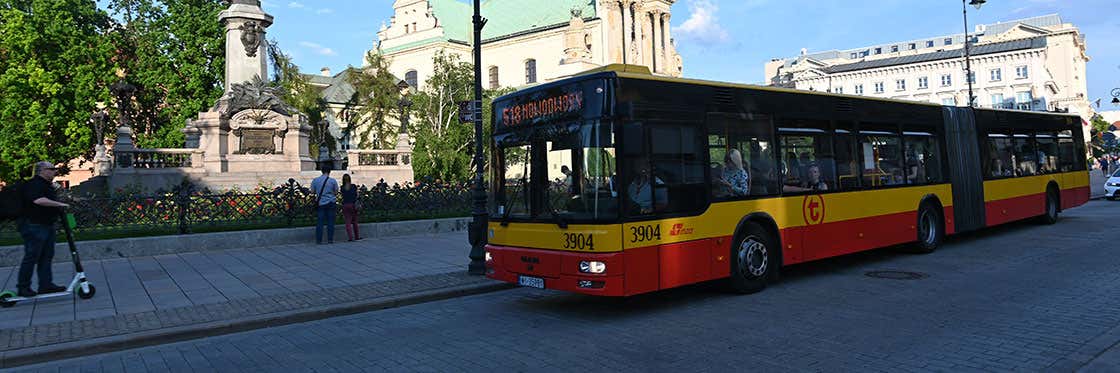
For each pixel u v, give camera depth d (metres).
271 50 45.59
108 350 6.93
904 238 11.93
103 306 8.77
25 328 7.48
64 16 35.53
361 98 51.00
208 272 11.52
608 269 7.44
